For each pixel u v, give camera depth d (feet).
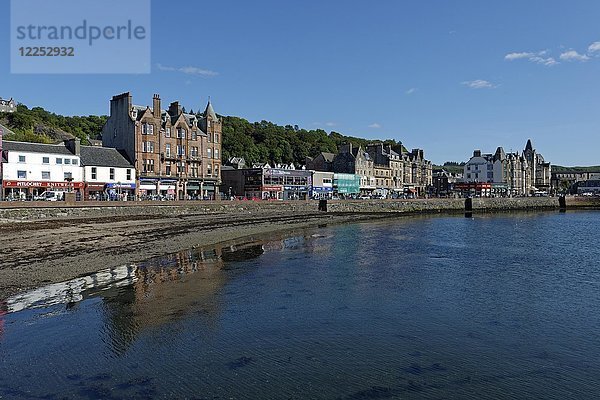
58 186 204.33
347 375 38.70
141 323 51.60
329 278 77.30
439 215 273.33
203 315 54.95
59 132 404.98
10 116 396.78
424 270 85.66
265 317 54.65
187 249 106.52
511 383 37.58
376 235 145.07
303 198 301.22
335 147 549.13
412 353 43.80
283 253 103.86
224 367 40.01
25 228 130.62
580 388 36.86
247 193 301.84
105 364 40.37
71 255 91.40
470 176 489.26
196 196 262.88
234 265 87.71
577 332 50.44
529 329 51.37
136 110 248.32
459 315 56.59
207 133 273.13
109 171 223.92
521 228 180.55
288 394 35.22
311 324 52.21
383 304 61.21
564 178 586.45
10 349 43.50
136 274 76.95
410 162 444.14
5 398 34.04
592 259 100.42
